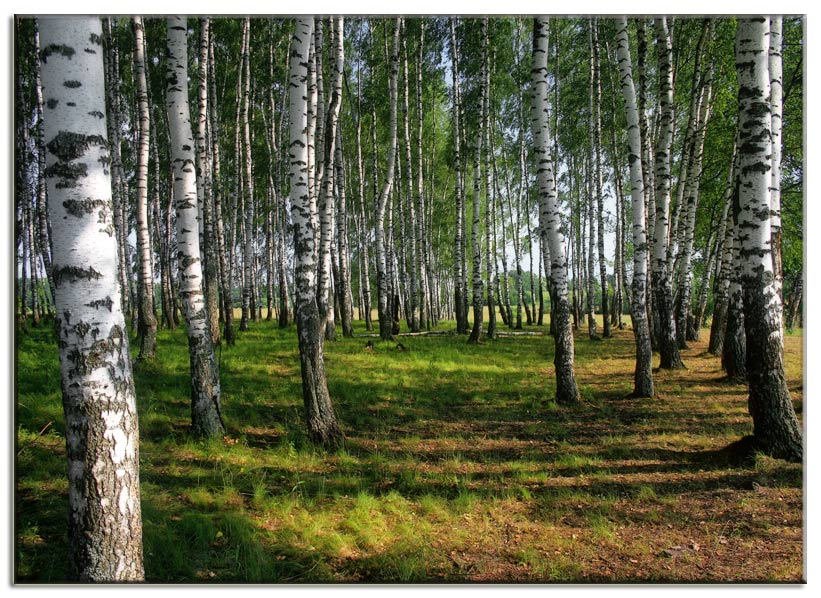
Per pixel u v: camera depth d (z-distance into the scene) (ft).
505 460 21.53
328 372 37.01
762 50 19.84
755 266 20.26
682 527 15.85
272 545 13.94
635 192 31.91
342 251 63.72
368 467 20.11
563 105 78.33
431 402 30.55
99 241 10.14
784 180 51.03
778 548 14.47
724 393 32.71
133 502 10.57
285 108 82.07
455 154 67.62
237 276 107.45
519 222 87.51
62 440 20.10
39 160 51.03
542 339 66.54
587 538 15.23
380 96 69.10
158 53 64.18
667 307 42.42
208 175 50.88
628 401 31.24
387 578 12.85
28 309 94.38
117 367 10.32
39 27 10.02
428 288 88.99
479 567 13.58
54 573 11.57
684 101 59.00
